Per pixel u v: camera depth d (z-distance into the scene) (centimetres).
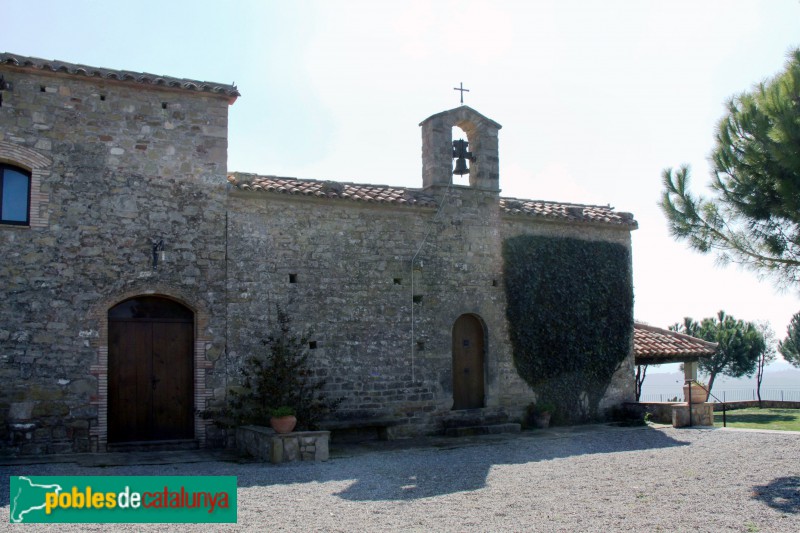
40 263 1323
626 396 1939
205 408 1419
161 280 1407
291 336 1512
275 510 890
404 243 1667
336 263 1581
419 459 1311
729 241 1295
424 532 780
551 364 1817
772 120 1148
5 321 1290
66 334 1328
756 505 911
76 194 1362
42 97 1355
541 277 1833
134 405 1395
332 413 1540
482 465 1240
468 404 1728
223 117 1505
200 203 1461
